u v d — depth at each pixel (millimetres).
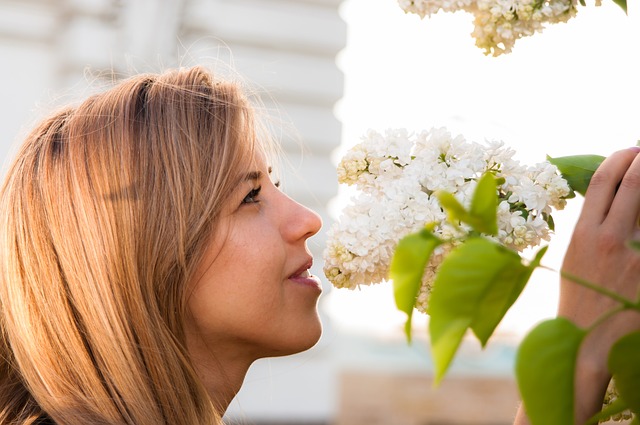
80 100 1051
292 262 929
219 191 907
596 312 628
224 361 937
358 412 3420
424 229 474
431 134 789
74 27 2668
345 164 799
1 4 2723
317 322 940
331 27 2928
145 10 2629
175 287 900
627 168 673
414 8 708
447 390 3523
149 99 949
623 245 637
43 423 899
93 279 904
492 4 687
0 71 2742
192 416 884
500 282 461
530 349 443
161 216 908
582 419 609
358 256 765
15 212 951
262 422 3020
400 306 483
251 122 956
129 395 880
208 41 2758
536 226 729
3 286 946
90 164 928
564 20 690
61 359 904
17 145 1132
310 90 2924
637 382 465
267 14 2865
